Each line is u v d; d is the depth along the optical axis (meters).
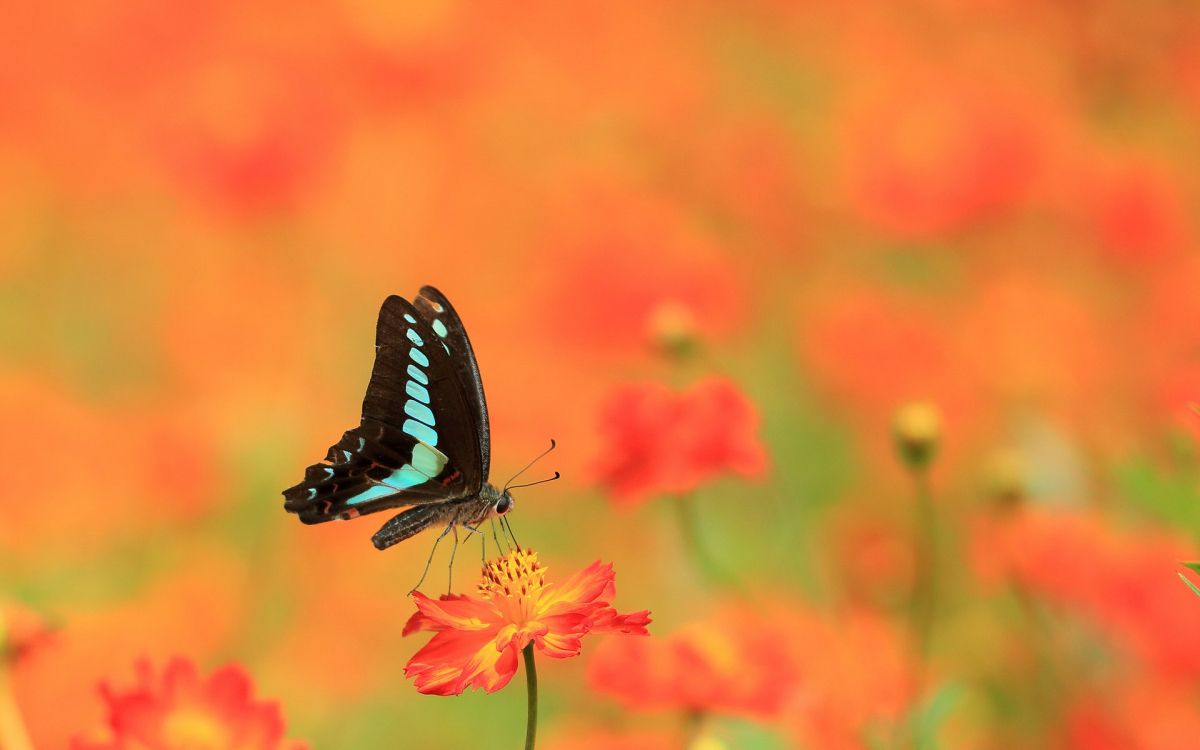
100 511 1.20
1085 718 1.06
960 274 1.34
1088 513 1.08
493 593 0.91
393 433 1.00
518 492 1.25
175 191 1.45
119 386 1.46
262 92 1.43
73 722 1.04
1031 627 1.08
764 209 1.50
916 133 1.31
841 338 1.26
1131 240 1.28
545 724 1.15
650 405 1.06
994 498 1.09
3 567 1.19
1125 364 1.21
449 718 1.16
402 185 1.51
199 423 1.24
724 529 1.16
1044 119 1.35
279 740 0.90
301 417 1.26
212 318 1.39
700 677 0.99
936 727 1.03
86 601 1.18
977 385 1.22
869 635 1.07
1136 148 1.42
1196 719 1.05
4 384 1.23
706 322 1.27
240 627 1.16
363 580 1.20
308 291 1.45
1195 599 1.04
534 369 1.27
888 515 1.21
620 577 1.18
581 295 1.28
